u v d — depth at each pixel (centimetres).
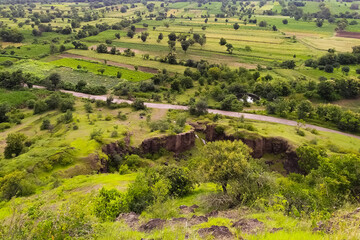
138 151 6688
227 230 1320
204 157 3156
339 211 1517
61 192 3503
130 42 19612
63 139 6178
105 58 15638
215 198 2589
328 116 8494
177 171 3600
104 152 6006
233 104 9738
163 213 2162
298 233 1105
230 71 12781
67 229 1275
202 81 12019
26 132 7588
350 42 18838
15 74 11181
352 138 7481
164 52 17012
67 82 11712
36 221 1351
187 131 7450
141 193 2712
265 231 1174
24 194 3647
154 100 10344
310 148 5475
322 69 13662
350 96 10512
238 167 2589
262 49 17575
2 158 5728
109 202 2412
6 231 1240
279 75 12938
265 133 7206
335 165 2722
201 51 17275
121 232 1425
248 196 2377
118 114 8550
